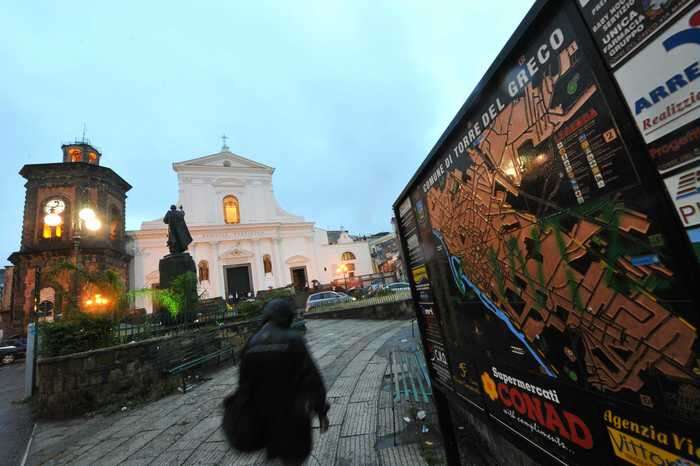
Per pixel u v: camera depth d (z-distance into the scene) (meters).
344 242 34.75
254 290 27.92
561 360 1.07
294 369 2.15
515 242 1.22
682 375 0.69
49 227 21.91
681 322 0.68
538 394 1.21
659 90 0.69
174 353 6.70
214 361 7.49
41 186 22.55
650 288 0.75
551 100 0.96
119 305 7.55
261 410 2.09
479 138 1.37
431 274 2.10
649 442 0.80
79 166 23.12
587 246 0.91
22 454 3.98
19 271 20.77
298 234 31.48
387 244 36.78
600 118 0.82
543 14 0.96
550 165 1.00
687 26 0.63
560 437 1.12
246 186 31.00
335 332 10.15
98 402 5.50
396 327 9.69
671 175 0.68
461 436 2.84
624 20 0.75
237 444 2.05
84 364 5.63
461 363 1.84
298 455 1.99
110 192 24.36
